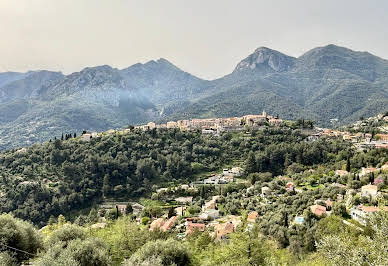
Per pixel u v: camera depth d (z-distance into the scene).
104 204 133.38
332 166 130.50
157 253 43.44
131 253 48.53
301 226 68.94
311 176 122.69
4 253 36.69
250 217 87.44
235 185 134.12
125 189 141.62
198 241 54.72
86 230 54.59
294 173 138.88
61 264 33.16
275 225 72.75
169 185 149.25
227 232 72.19
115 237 51.31
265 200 105.12
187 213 109.12
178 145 181.12
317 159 149.25
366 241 26.23
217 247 48.22
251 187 123.81
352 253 26.67
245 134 196.00
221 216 99.06
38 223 116.38
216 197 121.19
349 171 116.81
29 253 40.59
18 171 141.38
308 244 61.56
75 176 140.62
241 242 41.41
